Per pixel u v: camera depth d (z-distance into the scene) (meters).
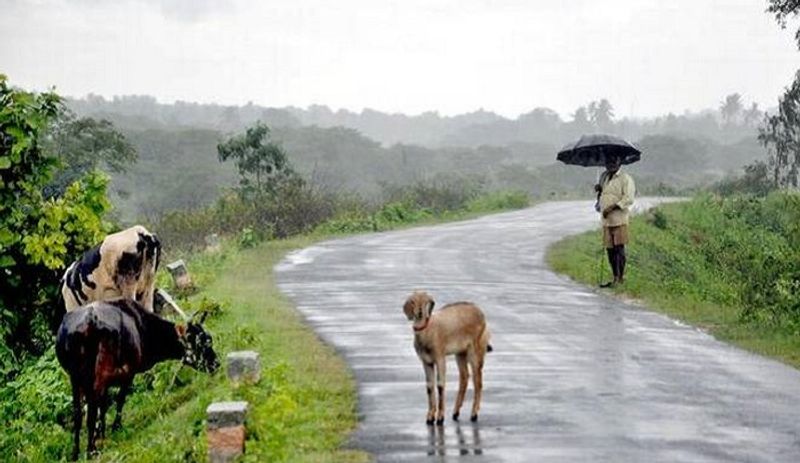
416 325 14.78
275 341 21.70
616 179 33.09
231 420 13.44
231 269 37.38
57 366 22.64
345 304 28.17
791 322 24.86
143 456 15.23
